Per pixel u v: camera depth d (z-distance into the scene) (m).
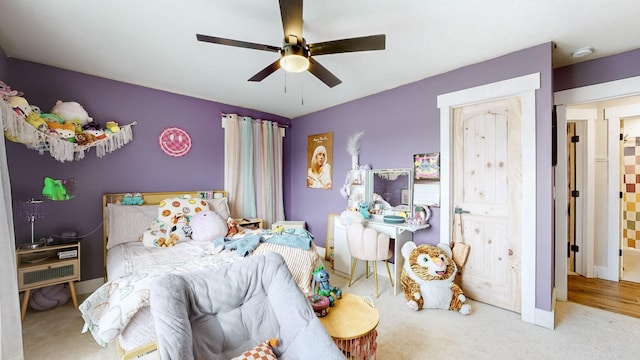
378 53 2.42
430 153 2.97
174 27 2.03
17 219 2.54
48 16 1.88
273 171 4.55
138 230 2.87
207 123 3.84
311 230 4.52
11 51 2.41
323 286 1.88
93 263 2.96
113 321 1.49
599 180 3.34
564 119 2.68
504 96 2.48
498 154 2.58
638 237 4.25
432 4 1.75
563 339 2.06
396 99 3.29
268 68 1.97
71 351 1.92
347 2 1.73
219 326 1.32
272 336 1.38
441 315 2.43
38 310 2.46
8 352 1.61
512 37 2.15
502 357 1.86
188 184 3.67
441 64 2.65
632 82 2.30
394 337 2.09
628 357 1.85
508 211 2.52
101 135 2.78
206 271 1.45
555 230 2.74
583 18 1.89
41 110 2.66
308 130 4.58
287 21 1.53
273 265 1.59
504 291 2.54
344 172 3.97
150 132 3.35
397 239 2.89
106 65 2.70
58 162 2.77
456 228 2.85
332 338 1.41
